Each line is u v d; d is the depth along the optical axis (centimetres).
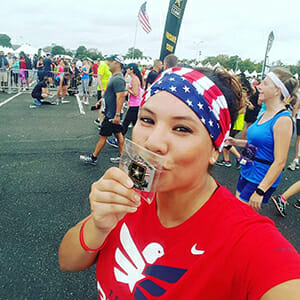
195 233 72
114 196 64
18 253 252
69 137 641
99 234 81
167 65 575
